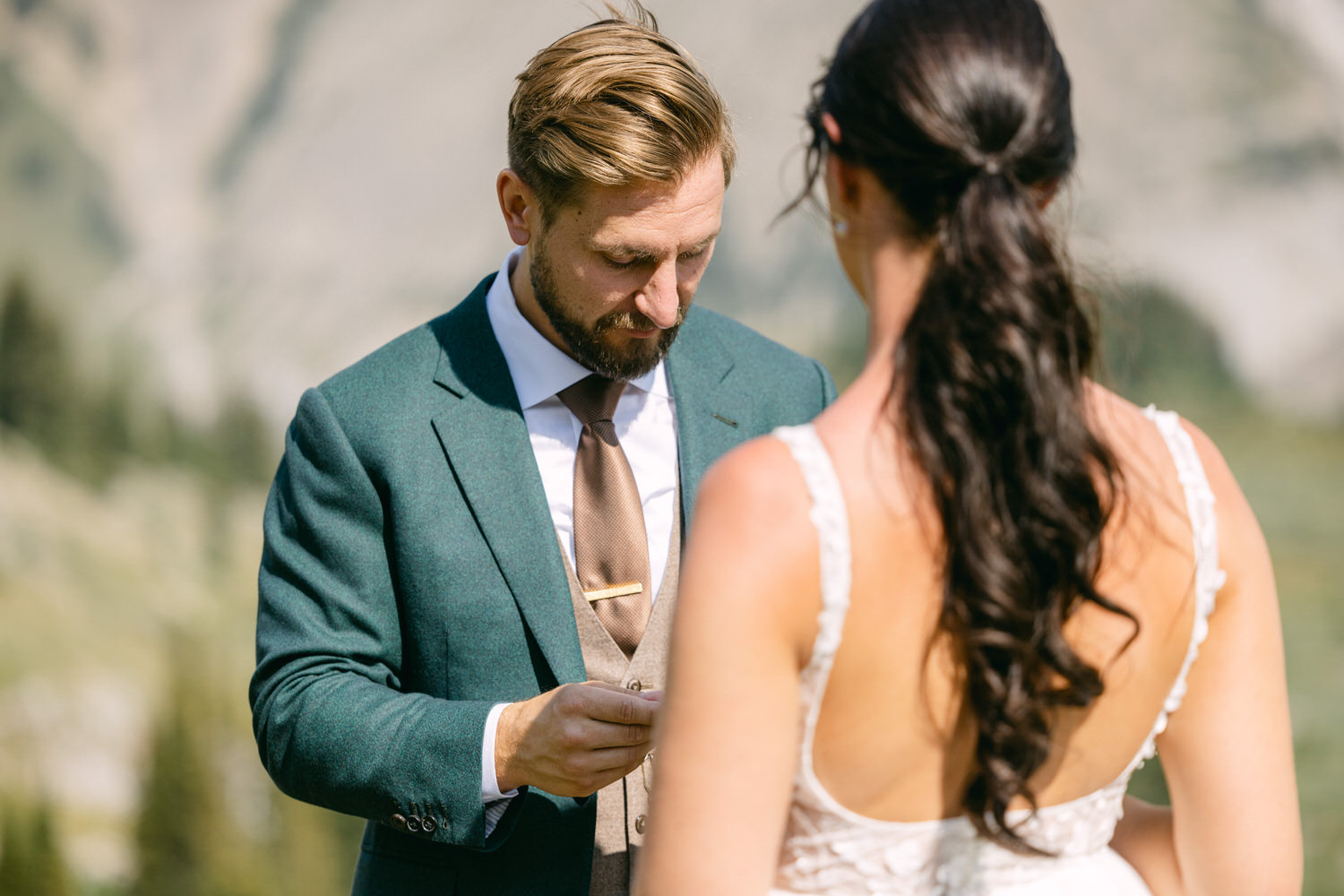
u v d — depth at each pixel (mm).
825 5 29094
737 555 821
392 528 1530
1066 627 846
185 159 32250
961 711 852
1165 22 28906
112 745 22547
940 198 827
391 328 30875
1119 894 959
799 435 850
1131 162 27875
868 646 829
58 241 30594
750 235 27328
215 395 29953
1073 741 893
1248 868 936
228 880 20594
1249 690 926
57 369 28891
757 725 821
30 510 26688
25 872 20297
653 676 1542
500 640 1494
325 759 1423
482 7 33406
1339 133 27562
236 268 31375
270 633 1529
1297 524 23422
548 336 1596
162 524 27547
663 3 29656
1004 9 847
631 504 1583
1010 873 917
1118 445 869
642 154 1395
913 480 823
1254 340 26109
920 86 817
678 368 1673
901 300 857
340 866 20828
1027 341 796
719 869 820
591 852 1467
